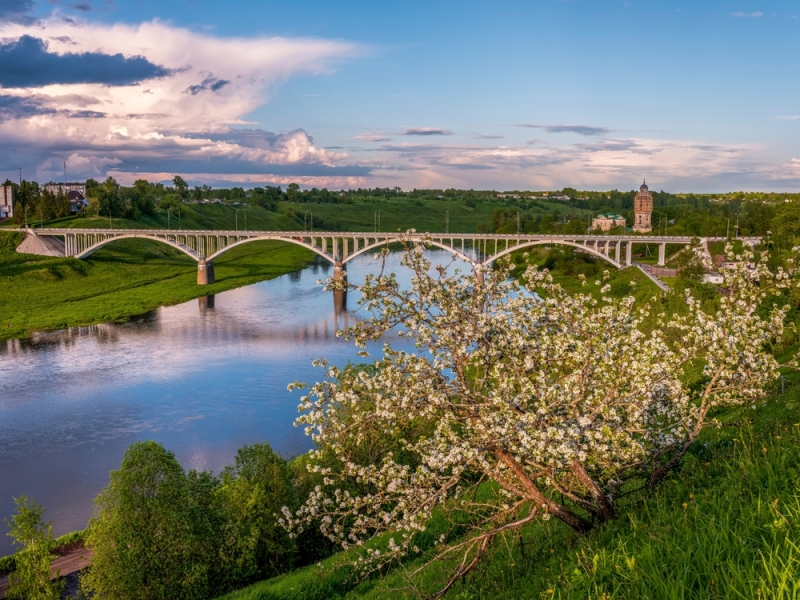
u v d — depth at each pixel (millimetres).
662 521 8273
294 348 68062
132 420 45875
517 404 10180
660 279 76688
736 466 9414
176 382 55344
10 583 24188
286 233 113750
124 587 21625
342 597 18172
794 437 9492
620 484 10945
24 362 62844
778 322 11906
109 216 168500
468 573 11961
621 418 10930
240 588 22922
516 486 11227
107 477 36781
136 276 122000
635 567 6992
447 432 10477
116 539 22188
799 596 5328
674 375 11734
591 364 10867
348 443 11594
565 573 8320
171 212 198750
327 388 11141
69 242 128375
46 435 43156
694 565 6637
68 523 31719
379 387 10750
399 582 15398
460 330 10594
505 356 10781
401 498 11117
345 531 23406
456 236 101812
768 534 6695
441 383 10594
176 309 93562
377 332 11078
